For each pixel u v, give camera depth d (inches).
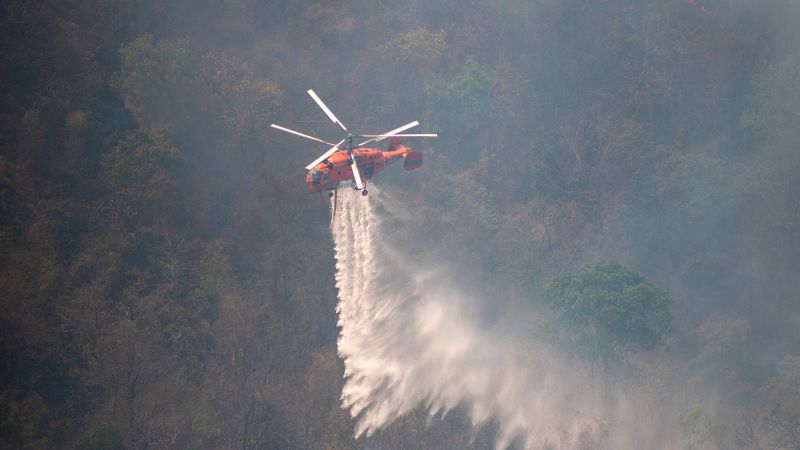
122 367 3491.6
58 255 3828.7
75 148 4072.3
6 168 3853.3
